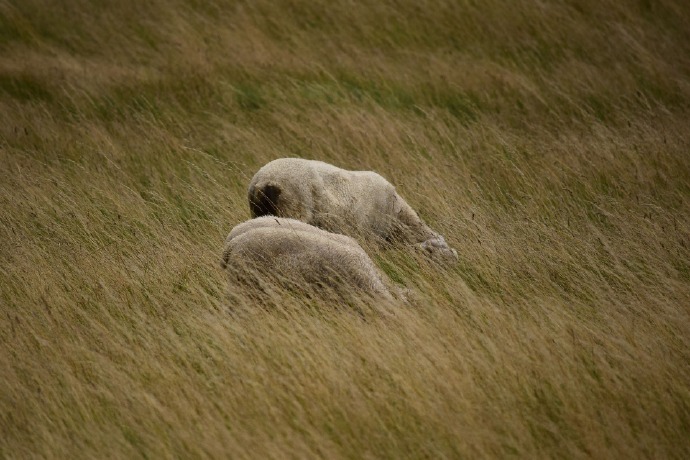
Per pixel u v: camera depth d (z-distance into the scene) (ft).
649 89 134.41
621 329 66.74
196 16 161.17
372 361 62.13
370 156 110.11
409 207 91.86
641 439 56.49
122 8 163.43
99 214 90.48
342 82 138.62
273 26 158.40
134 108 126.72
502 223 88.53
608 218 92.12
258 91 134.10
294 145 115.75
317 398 58.90
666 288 74.43
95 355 63.87
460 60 146.61
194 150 112.78
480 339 65.26
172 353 65.31
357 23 157.58
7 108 123.75
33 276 75.20
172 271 76.89
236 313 69.15
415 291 73.46
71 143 114.21
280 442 55.42
